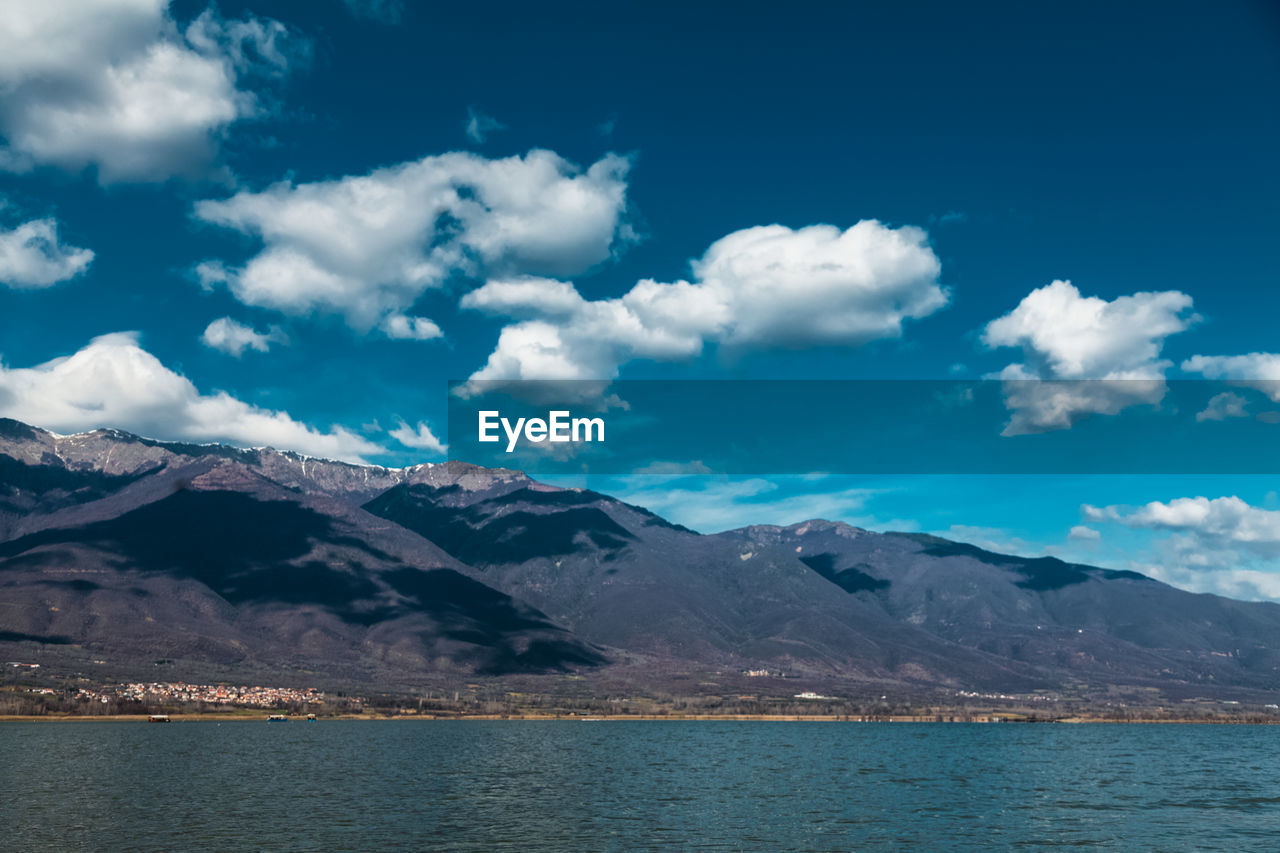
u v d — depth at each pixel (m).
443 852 136.50
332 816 167.50
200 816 165.50
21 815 164.75
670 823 164.88
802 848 143.12
